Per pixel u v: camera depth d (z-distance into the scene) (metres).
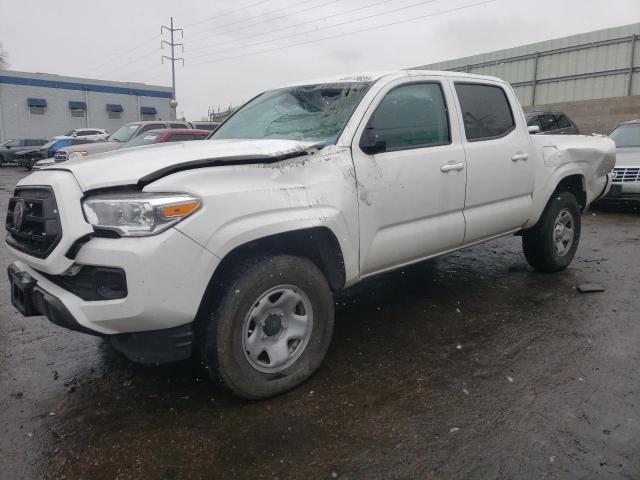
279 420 2.86
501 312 4.39
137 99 45.28
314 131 3.65
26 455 2.59
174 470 2.47
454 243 4.21
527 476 2.36
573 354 3.57
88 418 2.91
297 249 3.31
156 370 3.48
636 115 19.50
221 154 2.92
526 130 4.87
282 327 3.12
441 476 2.38
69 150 15.00
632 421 2.76
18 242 3.10
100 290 2.68
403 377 3.30
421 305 4.62
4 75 38.59
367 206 3.45
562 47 23.05
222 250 2.74
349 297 4.90
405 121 3.82
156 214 2.59
